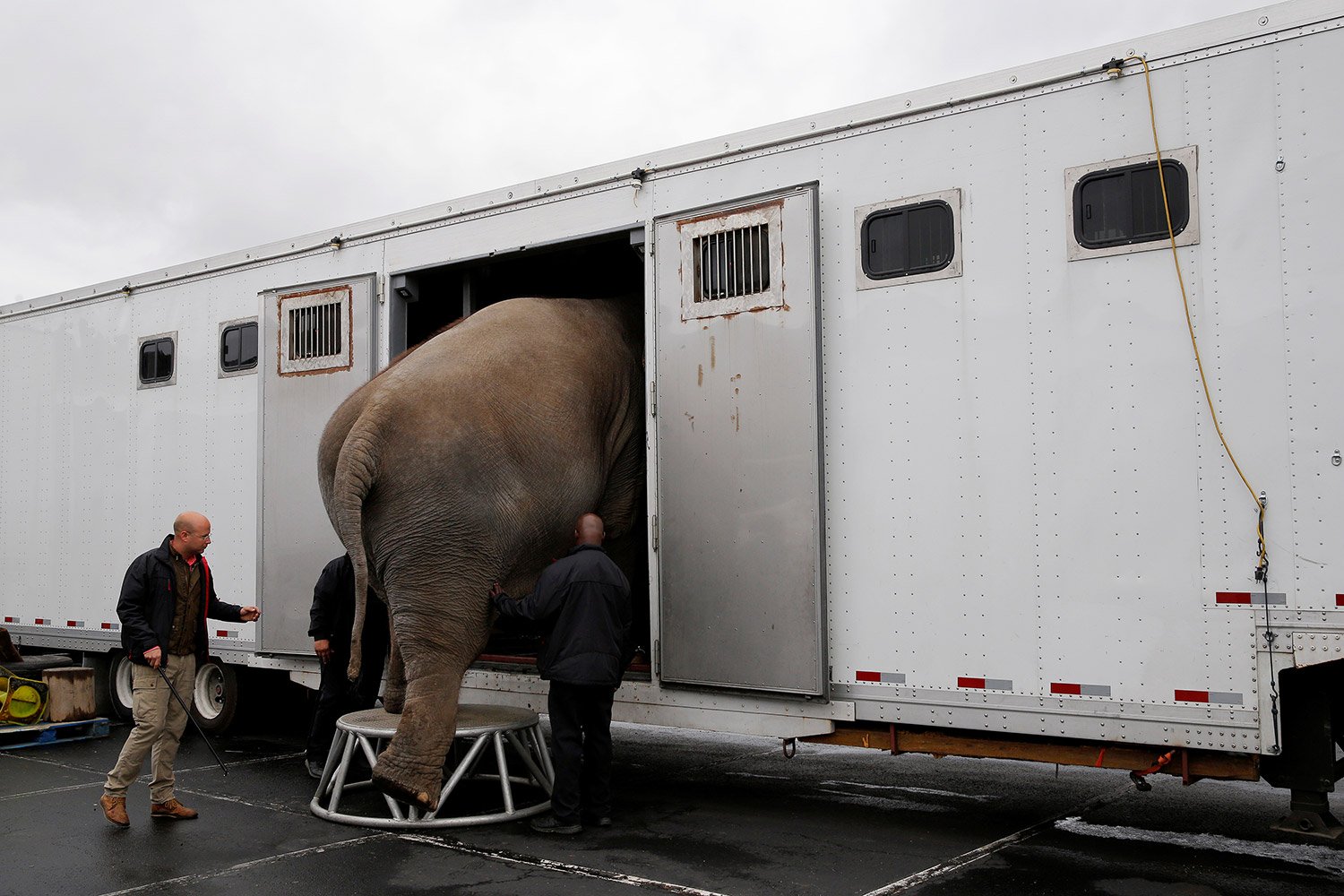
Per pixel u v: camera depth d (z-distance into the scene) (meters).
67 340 9.66
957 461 5.21
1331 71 4.45
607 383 6.36
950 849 5.31
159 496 8.76
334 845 5.38
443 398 5.47
